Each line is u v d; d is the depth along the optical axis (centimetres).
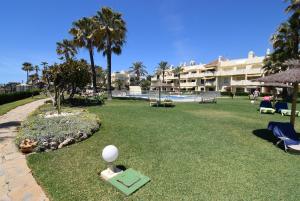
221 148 640
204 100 2402
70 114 1098
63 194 380
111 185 414
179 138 734
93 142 676
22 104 1911
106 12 2362
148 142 682
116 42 2578
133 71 9262
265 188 408
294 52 2402
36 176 447
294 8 2270
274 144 695
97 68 6594
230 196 379
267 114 1416
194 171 477
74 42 2731
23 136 654
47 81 1591
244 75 4956
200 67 6500
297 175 467
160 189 400
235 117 1242
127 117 1155
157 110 1513
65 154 572
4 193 387
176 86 6975
